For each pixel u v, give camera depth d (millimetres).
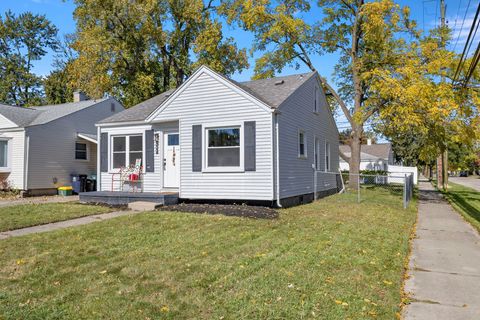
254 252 6176
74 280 4832
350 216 10578
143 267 5344
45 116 20266
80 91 25188
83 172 20844
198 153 12477
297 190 13742
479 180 47250
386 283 4844
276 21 20984
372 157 39469
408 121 15266
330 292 4410
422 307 4199
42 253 6113
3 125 18219
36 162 18094
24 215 9945
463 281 5168
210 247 6508
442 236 8562
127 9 25375
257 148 11625
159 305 4031
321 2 22516
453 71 16375
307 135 15297
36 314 3789
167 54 29875
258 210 10656
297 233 7789
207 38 27109
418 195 20969
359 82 21891
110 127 14688
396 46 20828
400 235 8125
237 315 3777
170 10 28391
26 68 39219
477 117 16312
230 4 24031
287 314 3793
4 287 4582
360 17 21844
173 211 10703
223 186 12086
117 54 26516
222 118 12133
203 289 4484
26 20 38750
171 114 13031
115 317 3740
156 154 13781
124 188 14320
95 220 9430
